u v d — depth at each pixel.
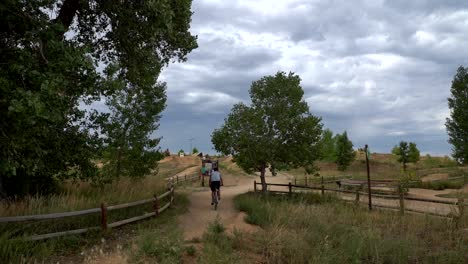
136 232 10.04
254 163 23.19
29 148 7.94
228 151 23.66
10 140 6.95
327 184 35.50
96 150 11.89
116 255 7.64
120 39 13.20
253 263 8.30
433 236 11.19
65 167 11.41
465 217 12.88
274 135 22.91
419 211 14.77
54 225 8.95
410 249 9.66
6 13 7.66
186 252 8.00
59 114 7.40
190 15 13.66
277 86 22.80
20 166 7.94
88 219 9.94
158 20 11.52
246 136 22.75
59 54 7.96
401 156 57.09
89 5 12.65
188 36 14.75
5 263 6.59
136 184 17.06
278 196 22.88
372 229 11.42
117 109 17.28
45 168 10.52
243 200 17.56
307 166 24.02
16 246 7.11
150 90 17.77
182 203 17.66
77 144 11.15
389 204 19.30
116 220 10.79
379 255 9.37
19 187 11.73
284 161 23.38
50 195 11.34
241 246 9.23
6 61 7.52
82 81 8.66
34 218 7.65
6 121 7.02
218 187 16.98
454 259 8.98
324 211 14.03
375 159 81.62
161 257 7.24
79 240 8.46
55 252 7.68
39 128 7.65
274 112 22.61
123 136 17.44
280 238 9.57
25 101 6.35
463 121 28.52
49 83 6.99
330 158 57.00
